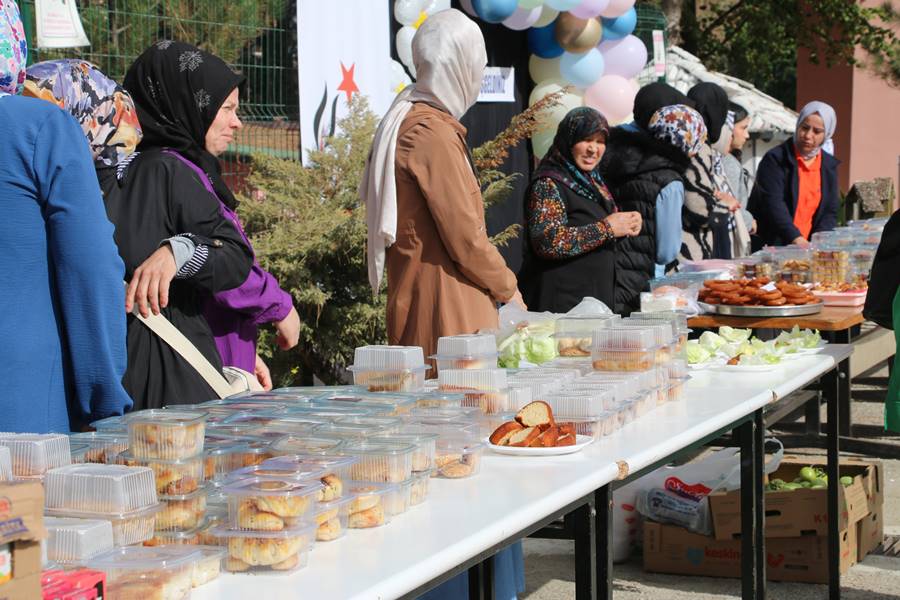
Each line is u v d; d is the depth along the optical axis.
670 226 5.98
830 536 4.34
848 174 20.52
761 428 3.60
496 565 3.20
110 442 1.98
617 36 9.36
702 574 4.59
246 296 3.11
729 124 7.46
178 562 1.65
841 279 5.96
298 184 6.21
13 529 1.30
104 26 5.88
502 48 9.34
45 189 2.34
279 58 6.87
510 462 2.62
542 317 3.94
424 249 3.82
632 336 3.24
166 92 3.09
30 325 2.33
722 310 5.32
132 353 2.83
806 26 20.02
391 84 7.64
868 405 8.08
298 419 2.31
